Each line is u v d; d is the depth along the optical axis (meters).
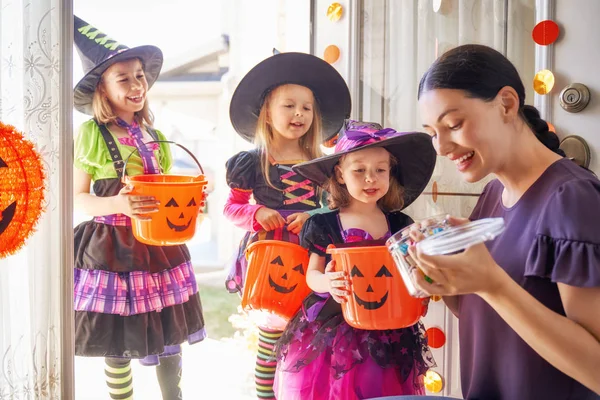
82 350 1.28
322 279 1.04
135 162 1.40
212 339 2.56
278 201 1.39
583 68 1.25
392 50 1.51
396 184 1.17
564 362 0.61
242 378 2.05
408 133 1.04
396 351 1.04
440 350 1.45
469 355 0.81
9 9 0.98
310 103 1.39
